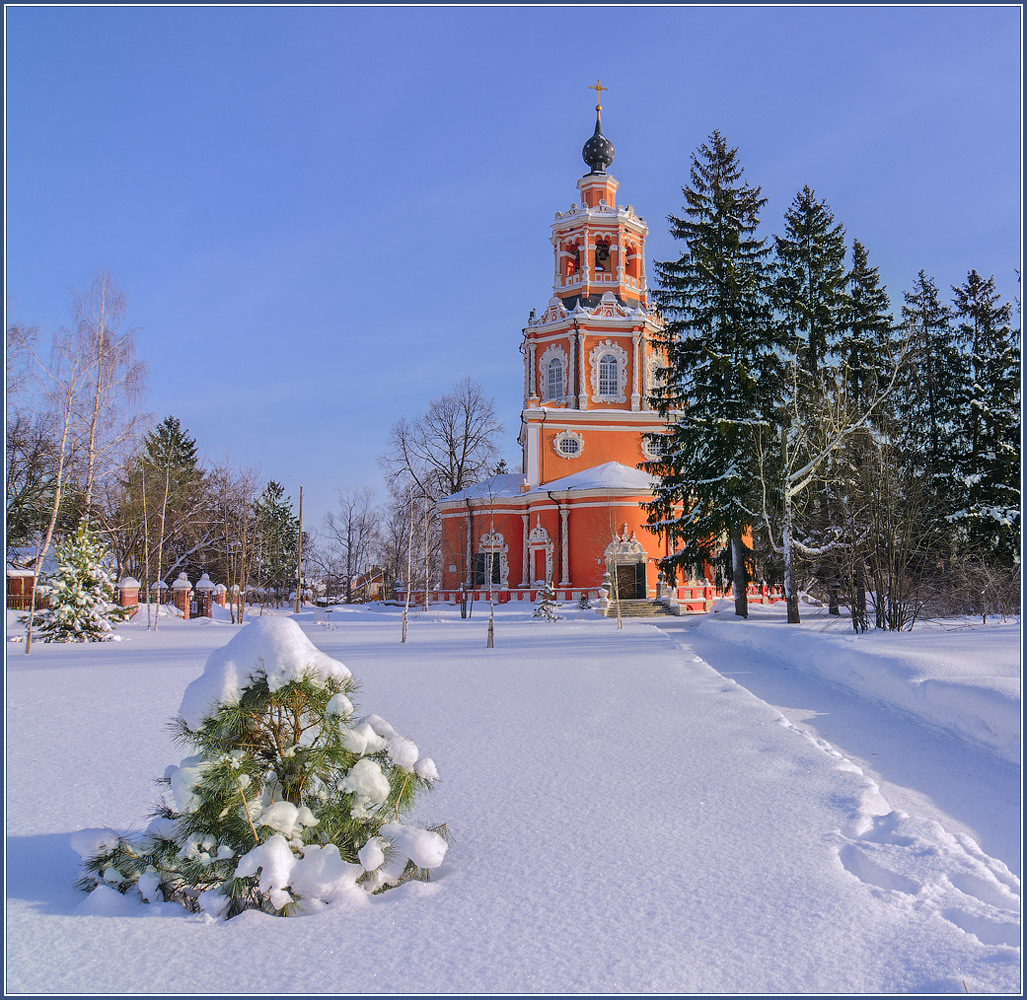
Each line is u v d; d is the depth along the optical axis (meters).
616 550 42.28
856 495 23.45
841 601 22.66
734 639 24.42
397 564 62.41
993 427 33.75
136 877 4.85
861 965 3.83
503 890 4.80
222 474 55.72
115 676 15.96
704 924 4.29
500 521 48.28
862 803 6.43
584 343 48.44
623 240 50.50
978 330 37.28
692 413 32.41
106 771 7.86
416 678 14.19
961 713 10.84
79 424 32.75
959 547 29.50
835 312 34.38
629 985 3.65
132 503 45.53
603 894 4.71
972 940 4.04
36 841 5.85
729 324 32.41
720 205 33.41
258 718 5.09
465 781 7.22
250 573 69.50
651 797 6.67
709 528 31.09
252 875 4.58
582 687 12.77
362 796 5.02
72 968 3.88
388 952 4.03
